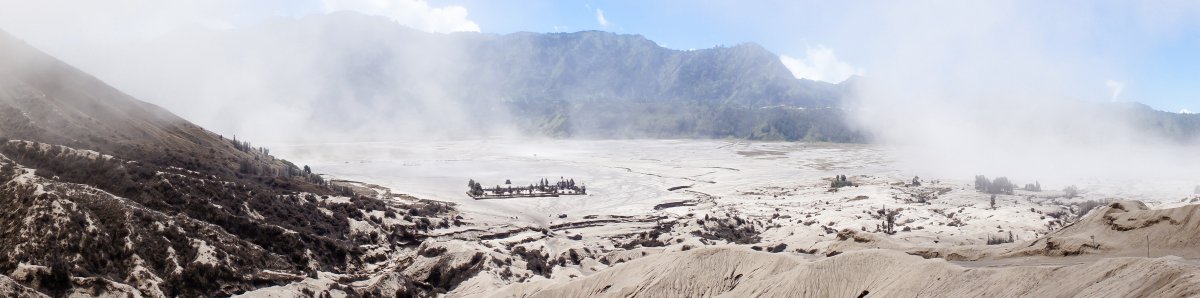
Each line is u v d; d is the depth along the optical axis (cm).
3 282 12500
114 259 15288
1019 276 11538
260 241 18550
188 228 16988
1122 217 15362
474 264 18825
